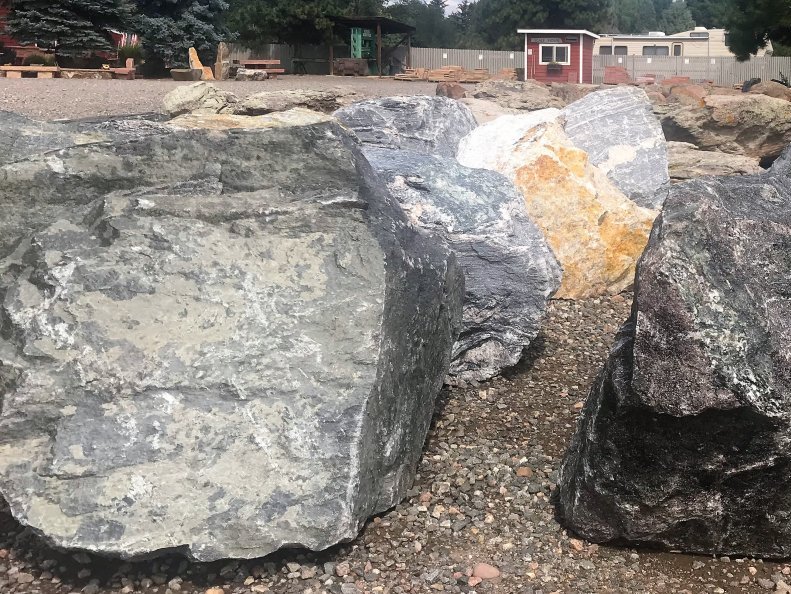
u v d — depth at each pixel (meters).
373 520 3.29
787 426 2.67
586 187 6.26
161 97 14.12
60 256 3.01
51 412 2.78
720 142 11.94
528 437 4.13
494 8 48.28
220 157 3.30
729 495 2.90
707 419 2.74
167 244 3.07
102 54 23.50
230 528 2.72
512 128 6.69
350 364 2.98
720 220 2.89
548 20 46.53
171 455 2.77
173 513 2.70
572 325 5.89
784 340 2.71
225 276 3.05
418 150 7.21
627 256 6.52
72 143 3.71
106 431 2.76
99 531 2.64
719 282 2.75
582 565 3.05
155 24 25.06
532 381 4.89
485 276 4.76
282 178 3.30
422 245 3.63
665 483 2.90
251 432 2.84
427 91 18.67
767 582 2.95
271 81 22.75
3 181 3.21
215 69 24.11
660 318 2.70
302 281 3.09
